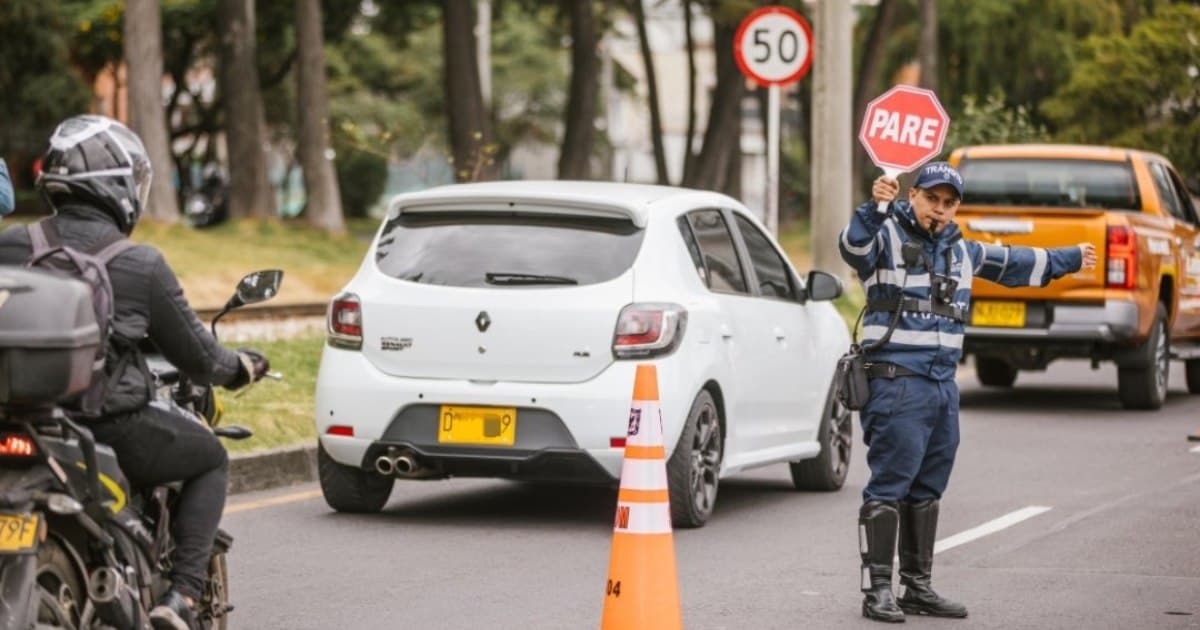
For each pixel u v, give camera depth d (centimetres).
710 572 1980
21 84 9500
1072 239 3691
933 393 1720
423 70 14338
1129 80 6856
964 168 4012
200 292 5694
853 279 5388
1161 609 1800
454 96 7844
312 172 7225
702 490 2247
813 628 1702
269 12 10300
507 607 1778
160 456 1290
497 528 2255
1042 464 2931
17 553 1129
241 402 2927
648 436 1535
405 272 2223
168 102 12119
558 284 2170
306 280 6175
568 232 2212
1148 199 3912
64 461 1177
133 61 6556
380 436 2192
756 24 4169
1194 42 6875
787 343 2480
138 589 1265
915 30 11119
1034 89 10344
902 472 1730
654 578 1520
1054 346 3744
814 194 4997
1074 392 4297
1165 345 3912
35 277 1155
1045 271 1752
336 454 2233
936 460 1752
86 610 1233
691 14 10075
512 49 15762
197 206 11938
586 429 2128
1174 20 6919
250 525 2244
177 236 6494
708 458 2255
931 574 1952
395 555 2059
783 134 13100
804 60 4162
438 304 2180
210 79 12325
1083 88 6931
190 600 1300
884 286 1723
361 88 13888
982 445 3194
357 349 2219
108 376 1253
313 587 1872
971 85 10288
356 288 2238
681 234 2264
